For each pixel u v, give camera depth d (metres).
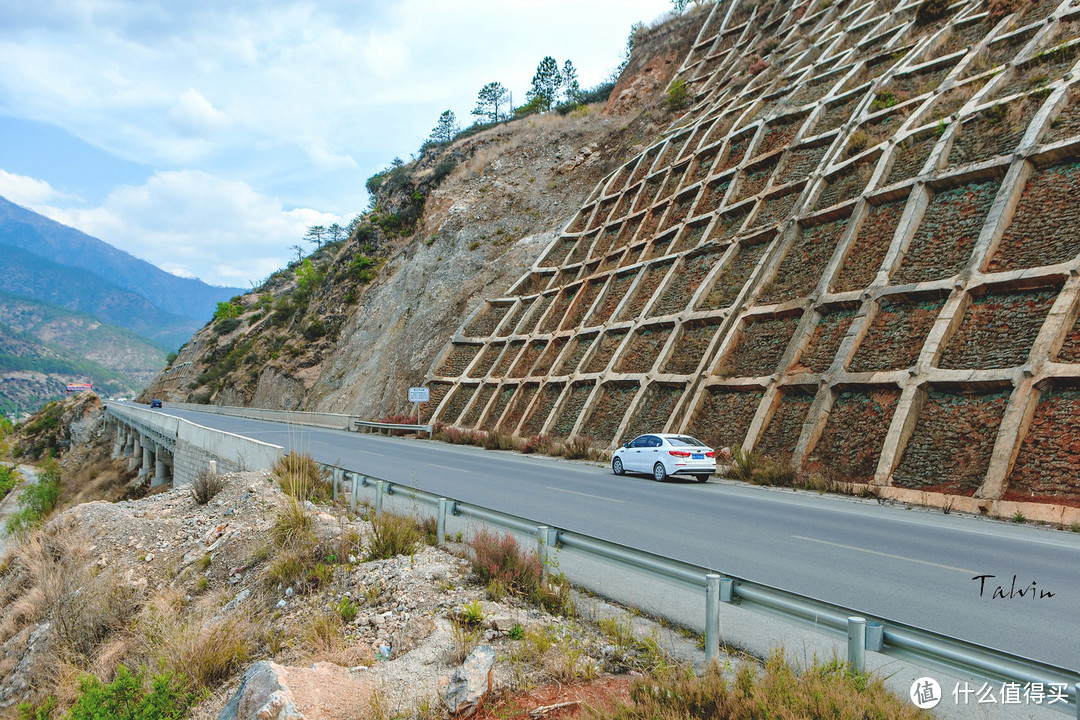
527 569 7.83
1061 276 15.45
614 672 5.82
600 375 29.36
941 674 5.65
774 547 9.95
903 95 26.03
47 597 11.60
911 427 16.59
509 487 16.62
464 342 41.88
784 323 22.67
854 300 20.14
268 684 5.06
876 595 7.44
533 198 50.88
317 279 83.81
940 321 17.33
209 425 43.56
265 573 9.27
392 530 9.53
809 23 41.72
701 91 46.84
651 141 45.75
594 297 35.38
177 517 14.17
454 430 34.66
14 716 8.70
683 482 19.14
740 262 27.28
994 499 13.70
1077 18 22.45
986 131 20.38
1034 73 21.03
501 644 6.31
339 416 45.75
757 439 20.58
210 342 102.62
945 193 20.23
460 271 47.62
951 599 7.32
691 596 7.84
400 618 7.16
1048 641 6.01
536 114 71.62
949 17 29.88
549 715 5.04
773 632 6.66
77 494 50.88
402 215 67.88
